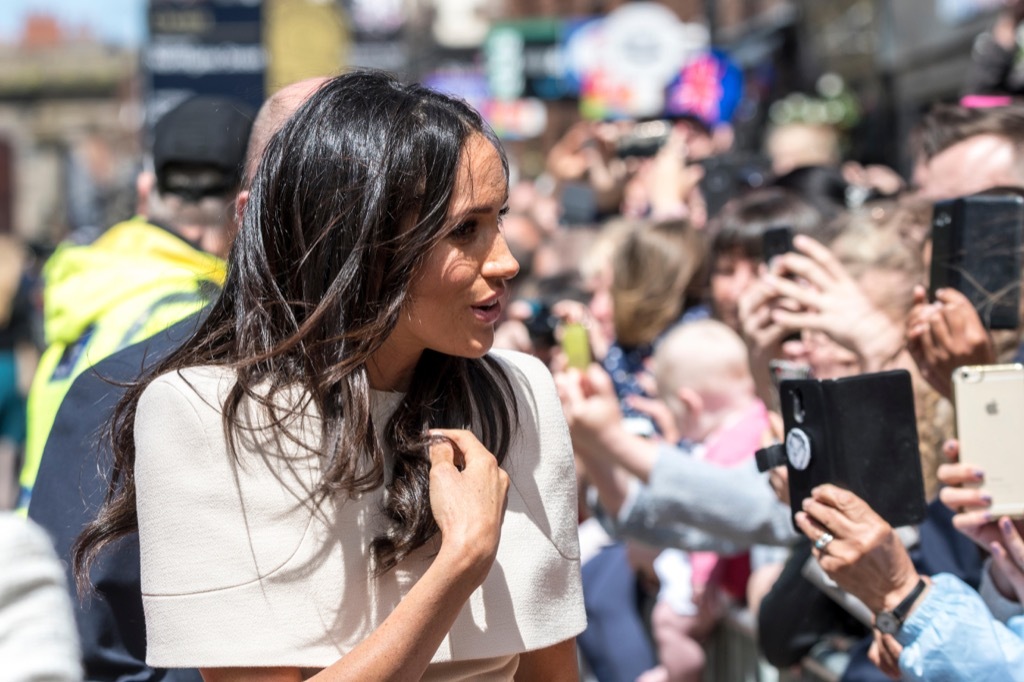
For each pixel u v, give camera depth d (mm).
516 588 1939
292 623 1808
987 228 2506
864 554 2201
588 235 6191
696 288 4500
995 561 2404
